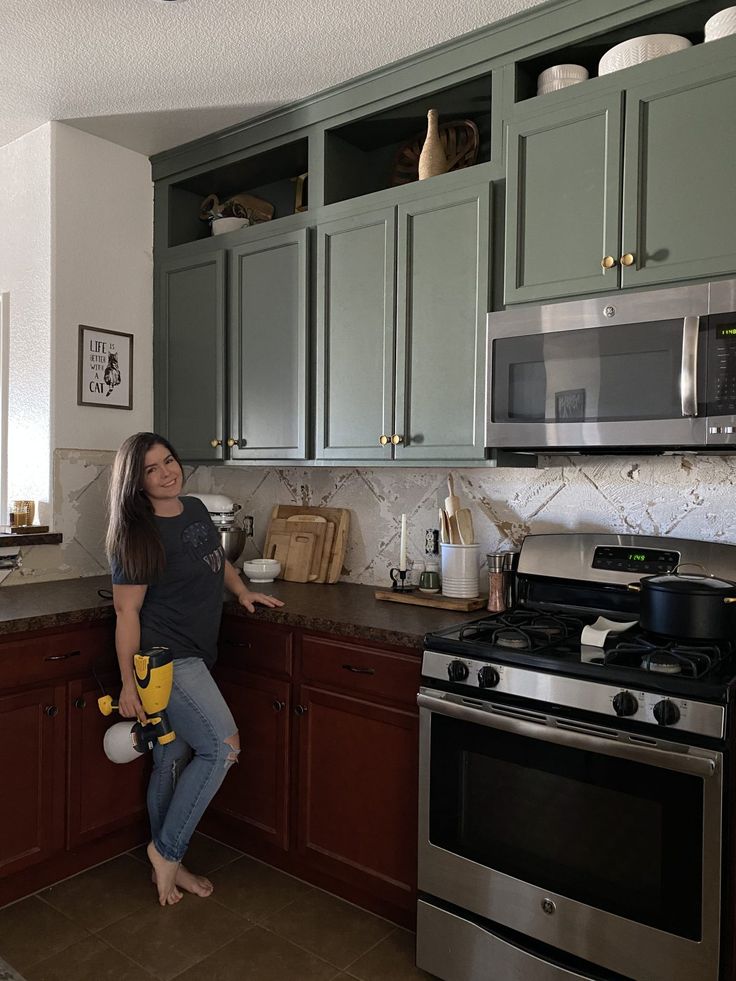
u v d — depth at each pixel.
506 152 2.08
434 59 2.27
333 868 2.21
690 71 1.76
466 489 2.54
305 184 2.93
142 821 2.57
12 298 2.96
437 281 2.25
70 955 1.99
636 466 2.21
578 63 2.13
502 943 1.76
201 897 2.26
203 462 2.96
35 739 2.21
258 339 2.74
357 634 2.09
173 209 3.12
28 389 2.89
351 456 2.46
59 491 2.85
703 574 1.98
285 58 2.32
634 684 1.57
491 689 1.77
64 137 2.83
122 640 2.15
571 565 2.19
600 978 1.62
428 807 1.89
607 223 1.89
